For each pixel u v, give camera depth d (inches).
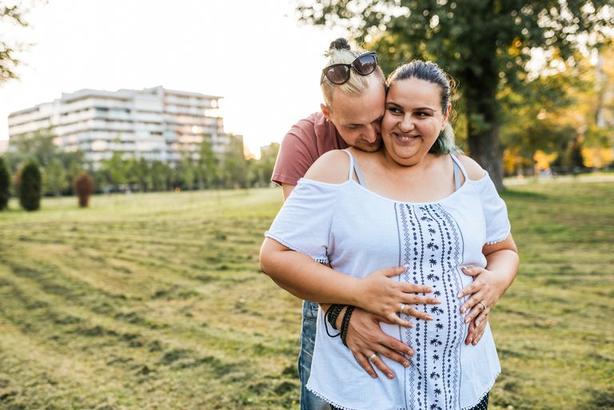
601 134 1295.5
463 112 627.5
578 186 875.4
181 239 430.3
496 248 73.9
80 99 4975.4
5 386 155.1
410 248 62.6
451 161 70.7
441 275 63.6
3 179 1008.9
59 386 154.3
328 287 62.6
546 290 241.0
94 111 4901.6
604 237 373.4
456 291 64.0
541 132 1090.1
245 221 528.1
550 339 178.7
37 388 153.1
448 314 63.1
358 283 62.3
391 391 63.7
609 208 555.2
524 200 652.7
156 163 2054.6
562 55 550.6
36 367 170.1
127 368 166.9
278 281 65.5
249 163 1825.8
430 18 537.6
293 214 65.0
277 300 240.1
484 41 561.0
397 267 62.8
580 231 401.7
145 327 207.9
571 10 513.3
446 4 536.4
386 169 66.9
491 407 132.8
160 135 5305.1
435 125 63.8
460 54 553.0
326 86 65.1
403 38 554.3
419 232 62.8
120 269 323.9
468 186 69.0
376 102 63.6
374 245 62.7
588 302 220.4
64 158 2935.5
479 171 71.9
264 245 66.1
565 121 1216.2
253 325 204.8
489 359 70.2
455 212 66.2
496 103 638.5
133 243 418.9
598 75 1246.3
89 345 190.7
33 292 277.1
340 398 65.4
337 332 66.7
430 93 63.1
